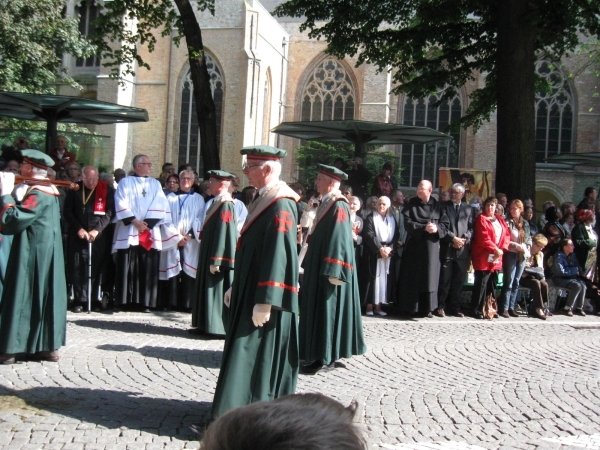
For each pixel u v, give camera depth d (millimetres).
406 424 5988
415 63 20547
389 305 12977
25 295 7117
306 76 40375
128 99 36625
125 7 18703
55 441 5156
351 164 16500
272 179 5590
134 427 5543
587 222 13547
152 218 10844
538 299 12742
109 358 7840
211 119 16641
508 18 16172
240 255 5512
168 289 11320
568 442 5684
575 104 36438
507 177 16188
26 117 16641
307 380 7422
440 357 8812
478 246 12086
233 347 5371
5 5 23547
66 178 11281
